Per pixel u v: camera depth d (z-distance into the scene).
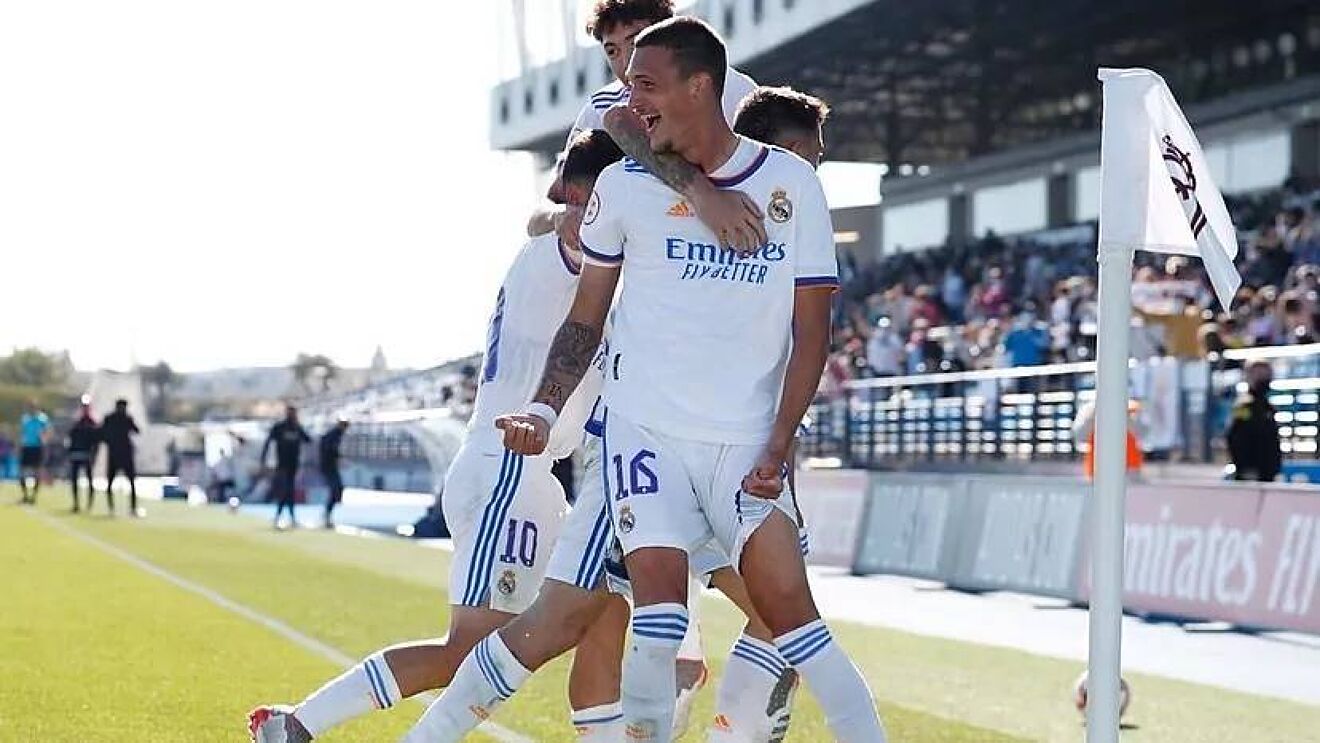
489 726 8.09
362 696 5.50
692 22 4.86
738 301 4.88
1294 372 19.38
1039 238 35.25
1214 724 9.02
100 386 64.25
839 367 28.34
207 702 8.78
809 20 29.14
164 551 22.11
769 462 4.81
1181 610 14.76
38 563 19.16
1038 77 36.88
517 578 5.66
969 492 18.09
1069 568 16.11
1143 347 20.56
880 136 42.91
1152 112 4.69
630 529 4.90
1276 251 25.14
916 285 34.25
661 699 4.88
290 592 16.27
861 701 4.88
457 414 36.09
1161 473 19.73
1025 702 9.63
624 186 4.96
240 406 92.12
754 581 4.92
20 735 7.65
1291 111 31.83
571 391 5.15
